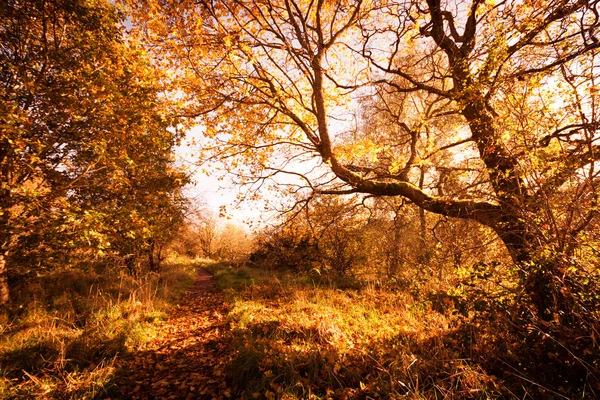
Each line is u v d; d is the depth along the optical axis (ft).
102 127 23.16
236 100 20.21
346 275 40.73
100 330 17.10
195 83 19.89
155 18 16.08
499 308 10.96
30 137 20.22
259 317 19.21
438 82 32.04
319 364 12.20
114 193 26.73
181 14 15.75
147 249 38.60
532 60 14.98
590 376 8.66
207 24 17.01
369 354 12.66
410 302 21.52
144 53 19.33
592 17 14.51
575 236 10.61
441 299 17.26
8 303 20.56
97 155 21.99
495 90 14.19
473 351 11.16
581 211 10.64
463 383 9.50
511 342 10.84
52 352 14.55
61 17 20.75
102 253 20.81
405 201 27.71
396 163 20.40
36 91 20.36
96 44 20.47
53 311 19.98
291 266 47.88
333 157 20.43
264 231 28.94
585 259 10.44
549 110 11.93
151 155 27.96
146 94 23.03
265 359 12.57
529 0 14.61
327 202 29.50
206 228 91.30
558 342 9.02
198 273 59.41
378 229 39.96
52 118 22.22
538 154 10.99
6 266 20.59
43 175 22.56
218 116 22.47
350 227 38.83
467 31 19.57
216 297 30.73
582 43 13.05
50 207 19.75
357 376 11.07
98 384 12.07
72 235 18.83
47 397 11.37
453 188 19.71
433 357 11.31
